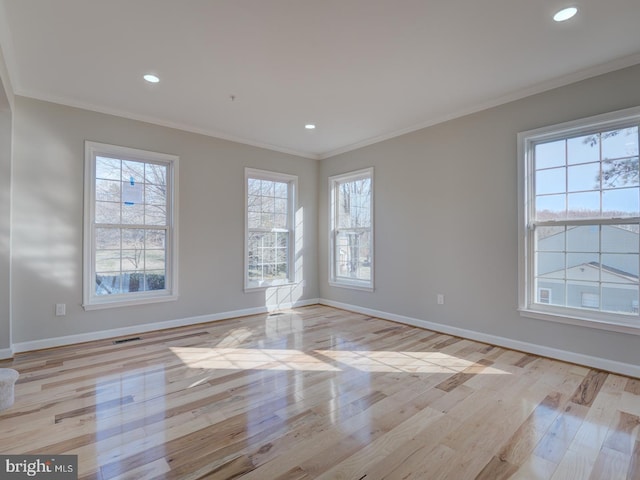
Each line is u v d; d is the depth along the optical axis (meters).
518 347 3.33
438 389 2.49
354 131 4.45
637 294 2.70
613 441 1.86
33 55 2.62
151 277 4.10
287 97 3.41
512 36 2.39
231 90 3.25
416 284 4.25
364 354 3.24
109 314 3.76
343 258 5.39
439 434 1.93
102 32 2.33
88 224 3.59
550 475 1.60
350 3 2.05
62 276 3.46
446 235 3.93
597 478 1.58
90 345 3.48
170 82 3.08
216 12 2.13
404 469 1.64
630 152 2.73
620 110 2.71
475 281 3.66
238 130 4.41
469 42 2.47
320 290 5.75
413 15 2.17
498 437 1.90
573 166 3.03
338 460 1.70
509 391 2.46
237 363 3.00
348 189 5.32
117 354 3.21
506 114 3.41
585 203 2.96
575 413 2.15
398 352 3.30
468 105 3.60
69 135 3.49
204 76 2.97
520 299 3.30
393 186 4.53
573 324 2.98
